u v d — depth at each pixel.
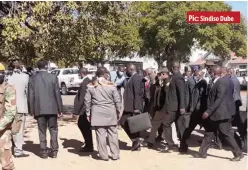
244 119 8.65
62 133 10.95
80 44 13.90
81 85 8.46
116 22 14.52
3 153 5.88
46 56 14.25
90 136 8.64
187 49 36.81
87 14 12.84
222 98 7.55
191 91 9.58
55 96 8.00
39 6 11.12
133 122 8.43
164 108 8.80
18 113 7.96
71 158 8.16
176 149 8.95
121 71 12.27
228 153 8.55
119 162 7.88
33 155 8.37
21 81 7.96
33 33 12.16
